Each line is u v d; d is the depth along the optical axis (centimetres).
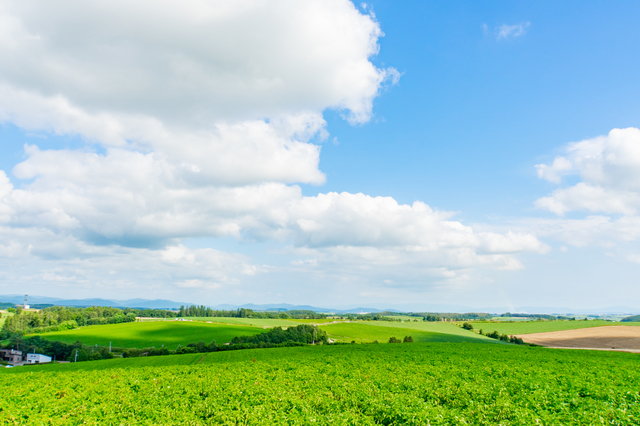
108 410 2158
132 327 13025
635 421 1644
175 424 1850
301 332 10875
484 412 1838
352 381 2825
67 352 9800
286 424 1764
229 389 2600
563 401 2056
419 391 2422
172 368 3903
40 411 2227
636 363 4084
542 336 11369
